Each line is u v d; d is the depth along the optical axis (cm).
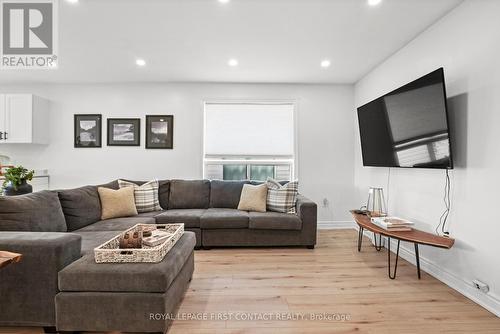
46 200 227
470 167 199
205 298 200
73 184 405
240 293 208
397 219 257
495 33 179
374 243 328
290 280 231
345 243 338
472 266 198
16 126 368
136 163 408
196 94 408
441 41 229
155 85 406
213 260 279
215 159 421
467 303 193
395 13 222
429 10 218
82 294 152
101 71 357
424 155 231
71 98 404
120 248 174
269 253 301
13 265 156
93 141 405
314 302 195
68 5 211
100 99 404
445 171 224
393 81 304
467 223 202
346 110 414
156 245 184
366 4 209
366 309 186
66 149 405
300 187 414
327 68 347
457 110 212
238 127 418
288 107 419
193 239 227
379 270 253
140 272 153
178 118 409
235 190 371
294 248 319
